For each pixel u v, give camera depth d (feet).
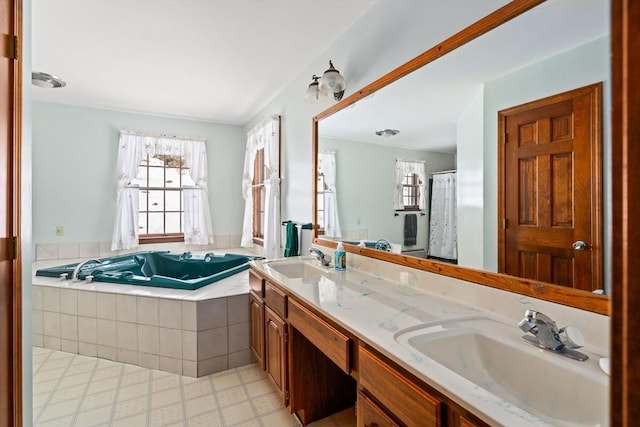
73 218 12.23
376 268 6.34
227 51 8.09
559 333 3.17
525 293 3.78
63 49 7.97
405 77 5.51
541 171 3.62
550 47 3.52
